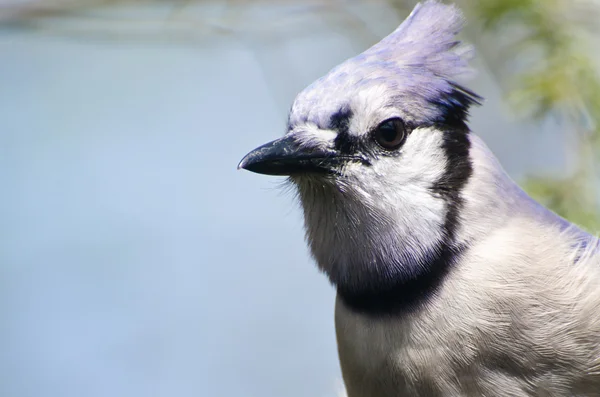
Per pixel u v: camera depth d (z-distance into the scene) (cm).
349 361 806
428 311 765
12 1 1352
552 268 765
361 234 788
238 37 1377
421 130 780
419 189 773
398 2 1366
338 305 817
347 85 796
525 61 1229
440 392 771
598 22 1186
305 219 830
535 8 1171
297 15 1377
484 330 753
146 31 1376
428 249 767
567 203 1038
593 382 762
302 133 804
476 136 806
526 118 1121
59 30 1364
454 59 795
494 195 780
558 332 752
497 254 761
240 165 806
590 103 1089
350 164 789
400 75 787
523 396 762
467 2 1211
